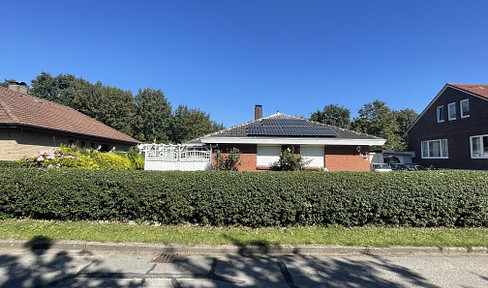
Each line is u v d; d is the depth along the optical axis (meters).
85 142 16.28
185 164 12.92
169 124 38.22
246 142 12.36
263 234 4.93
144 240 4.55
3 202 5.48
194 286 3.26
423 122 24.33
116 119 33.78
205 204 5.22
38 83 41.41
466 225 5.68
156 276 3.51
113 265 3.84
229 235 4.84
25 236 4.63
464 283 3.42
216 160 12.27
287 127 13.82
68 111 18.62
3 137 11.01
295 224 5.45
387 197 5.43
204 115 39.41
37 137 12.29
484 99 17.75
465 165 19.38
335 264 3.97
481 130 18.06
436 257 4.31
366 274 3.64
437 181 5.61
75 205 5.42
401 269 3.82
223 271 3.69
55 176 5.48
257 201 5.25
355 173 5.70
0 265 3.78
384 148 29.34
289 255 4.32
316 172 5.71
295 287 3.26
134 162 14.67
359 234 5.03
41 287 3.19
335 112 39.53
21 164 7.97
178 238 4.66
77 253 4.27
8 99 13.02
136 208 5.43
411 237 4.92
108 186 5.46
